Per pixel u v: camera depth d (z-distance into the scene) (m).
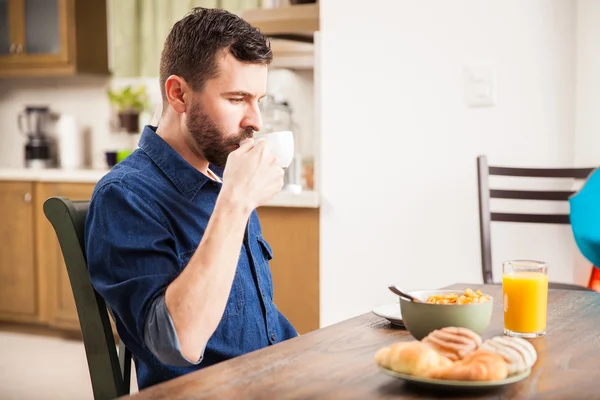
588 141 2.62
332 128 2.99
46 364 3.44
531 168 2.52
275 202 3.08
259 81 1.25
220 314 1.08
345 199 2.99
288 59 3.62
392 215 2.91
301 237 3.07
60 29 4.21
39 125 4.46
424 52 2.81
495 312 1.29
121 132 4.43
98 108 4.51
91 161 4.55
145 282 1.09
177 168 1.27
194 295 1.06
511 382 0.81
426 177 2.84
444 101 2.80
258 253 1.37
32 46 4.30
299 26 3.01
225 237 1.09
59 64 4.23
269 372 0.89
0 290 4.16
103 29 4.37
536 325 1.09
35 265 4.07
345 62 2.95
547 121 2.66
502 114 2.72
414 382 0.85
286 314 3.12
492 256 2.76
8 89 4.77
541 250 2.68
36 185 4.04
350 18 2.92
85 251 1.17
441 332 0.87
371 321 1.19
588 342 1.05
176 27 1.27
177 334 1.05
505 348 0.85
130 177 1.21
